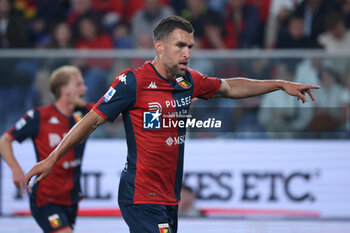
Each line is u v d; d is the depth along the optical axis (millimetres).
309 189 19781
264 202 19734
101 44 26953
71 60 20219
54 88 15484
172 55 10703
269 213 19703
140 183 11102
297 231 19547
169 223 11570
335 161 19812
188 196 19734
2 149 14961
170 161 11211
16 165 14859
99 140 20031
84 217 19812
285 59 20141
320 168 19797
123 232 19672
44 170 10383
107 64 20203
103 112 10609
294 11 27391
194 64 20203
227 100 19797
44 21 29406
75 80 15508
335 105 19984
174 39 10664
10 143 15094
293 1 27625
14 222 19641
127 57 20234
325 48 26750
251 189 19781
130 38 27297
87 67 20234
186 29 10742
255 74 20172
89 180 19953
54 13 29516
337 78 20047
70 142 10531
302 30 27078
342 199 19734
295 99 19984
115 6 29297
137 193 11125
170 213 11641
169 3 28578
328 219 19656
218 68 20172
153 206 11117
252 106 19906
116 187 19953
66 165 15008
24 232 19641
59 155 10508
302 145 19859
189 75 11398
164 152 11086
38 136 15344
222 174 19781
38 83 20203
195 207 19734
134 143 11094
